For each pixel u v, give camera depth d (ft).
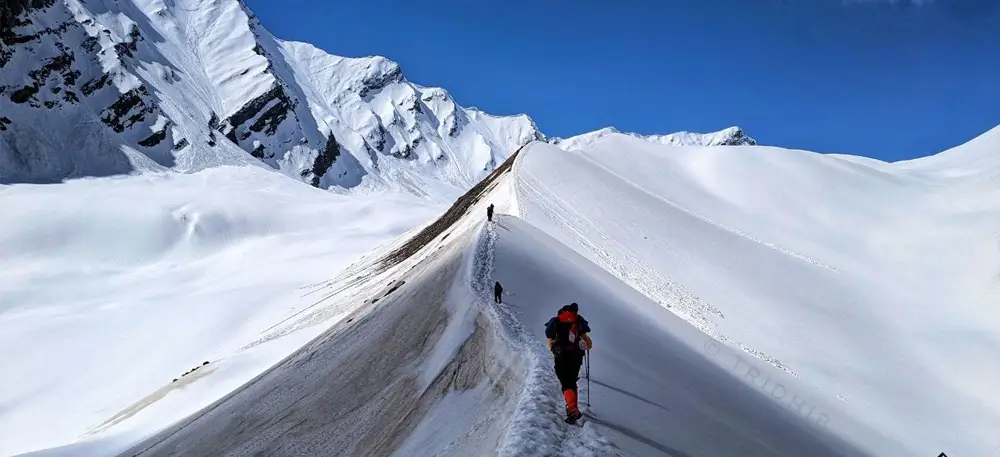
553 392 27.61
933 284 176.04
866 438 71.97
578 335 26.21
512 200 182.91
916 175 332.19
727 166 295.89
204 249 439.63
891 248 209.77
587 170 236.22
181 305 265.75
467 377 35.88
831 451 39.11
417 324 59.16
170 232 444.14
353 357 55.98
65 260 375.25
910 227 226.58
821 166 294.25
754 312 138.21
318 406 43.34
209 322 245.65
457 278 73.67
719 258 169.99
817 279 169.89
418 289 81.51
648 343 55.77
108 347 224.53
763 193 267.59
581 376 31.86
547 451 20.88
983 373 120.78
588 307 69.15
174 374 204.23
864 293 165.78
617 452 21.26
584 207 188.55
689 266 158.71
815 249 209.36
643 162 302.25
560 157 251.19
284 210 531.50
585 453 20.61
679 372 45.96
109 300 292.81
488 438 24.35
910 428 98.17
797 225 234.99
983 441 96.07
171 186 569.64
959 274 178.91
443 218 282.77
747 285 154.10
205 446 46.06
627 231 174.40
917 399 109.70
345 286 253.44
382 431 32.68
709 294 143.23
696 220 201.26
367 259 315.17
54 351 217.97
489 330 43.88
